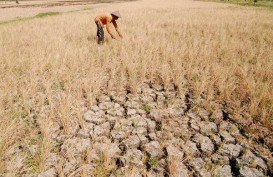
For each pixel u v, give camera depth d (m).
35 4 52.16
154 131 4.18
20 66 6.95
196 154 3.63
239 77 6.43
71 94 5.31
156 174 3.23
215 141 3.93
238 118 4.58
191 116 4.66
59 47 8.49
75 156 3.51
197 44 9.30
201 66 6.96
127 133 4.06
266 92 5.07
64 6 42.50
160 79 6.37
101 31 9.28
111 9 27.77
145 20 16.00
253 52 8.34
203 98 5.46
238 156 3.62
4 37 10.84
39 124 4.16
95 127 4.22
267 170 3.36
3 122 3.93
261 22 15.30
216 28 13.07
